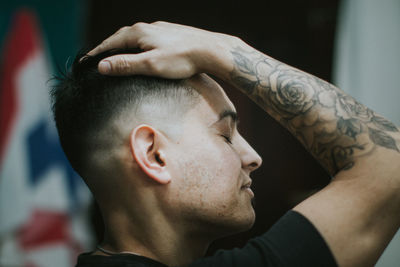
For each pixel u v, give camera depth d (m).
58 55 2.04
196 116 0.80
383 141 0.75
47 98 1.99
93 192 0.83
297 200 2.40
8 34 2.01
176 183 0.77
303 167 2.41
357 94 2.05
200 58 0.78
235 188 0.79
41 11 2.04
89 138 0.79
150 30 0.80
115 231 0.80
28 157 1.97
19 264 1.95
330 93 0.79
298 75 0.80
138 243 0.79
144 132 0.76
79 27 2.09
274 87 0.78
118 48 0.83
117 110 0.78
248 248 0.71
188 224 0.79
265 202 2.41
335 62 2.23
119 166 0.78
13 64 2.00
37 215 1.96
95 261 0.77
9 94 2.00
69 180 2.02
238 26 2.44
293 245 0.68
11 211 1.95
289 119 0.79
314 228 0.69
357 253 0.69
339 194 0.72
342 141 0.75
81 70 0.83
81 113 0.80
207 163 0.78
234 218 0.79
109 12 2.35
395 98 2.03
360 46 2.05
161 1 2.39
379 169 0.72
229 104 0.84
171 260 0.80
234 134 0.86
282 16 2.43
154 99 0.78
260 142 2.40
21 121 1.98
